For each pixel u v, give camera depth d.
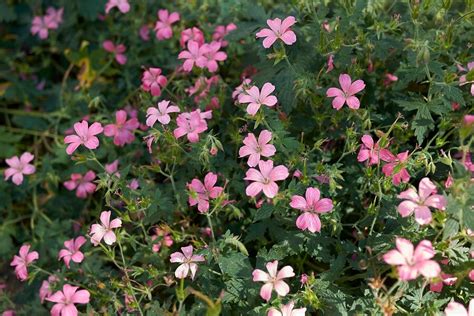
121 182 0.82
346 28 0.86
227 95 0.93
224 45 0.99
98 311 0.82
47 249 1.00
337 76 0.86
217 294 0.77
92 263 0.89
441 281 0.71
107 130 0.93
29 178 1.06
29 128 1.17
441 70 0.79
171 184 0.88
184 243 0.85
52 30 1.23
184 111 0.88
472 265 0.71
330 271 0.77
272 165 0.75
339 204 0.79
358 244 0.80
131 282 0.81
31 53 1.27
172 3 1.13
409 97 0.85
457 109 0.83
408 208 0.69
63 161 1.06
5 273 1.02
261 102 0.78
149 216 0.82
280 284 0.71
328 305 0.75
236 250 0.81
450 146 0.83
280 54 0.82
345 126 0.85
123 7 1.08
